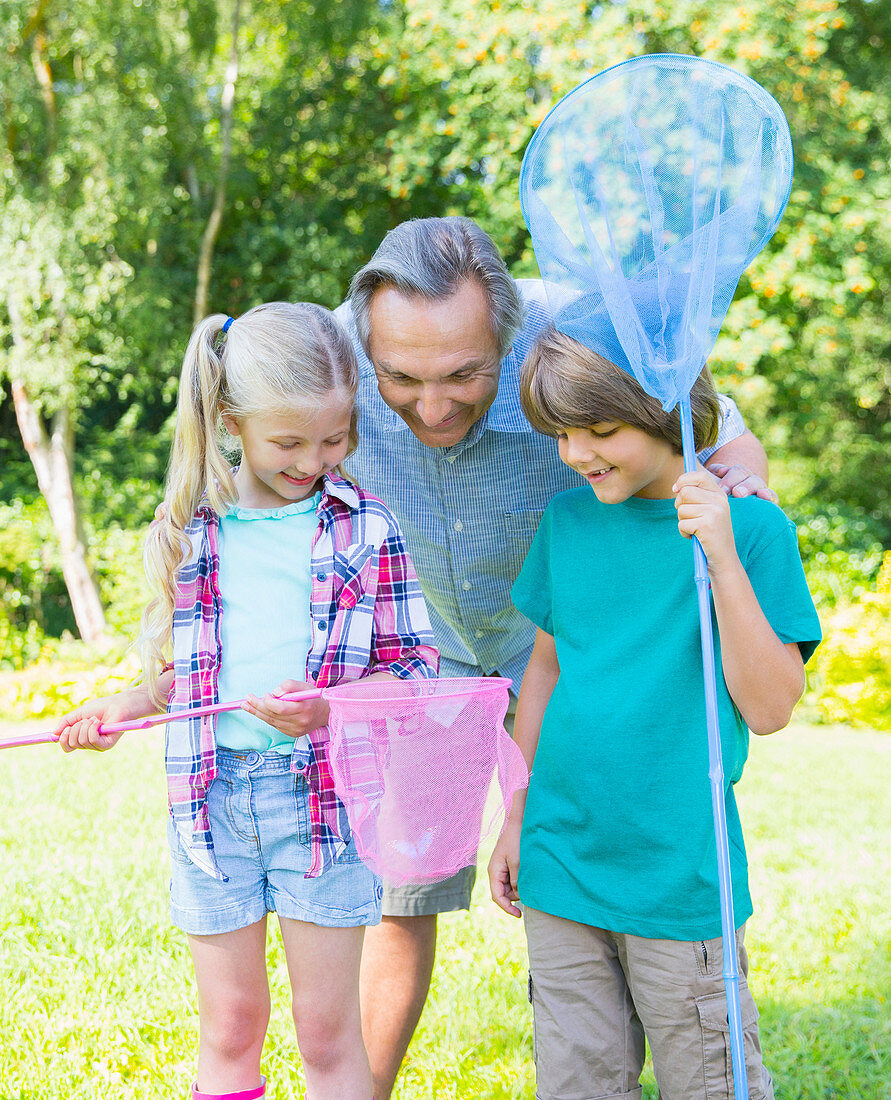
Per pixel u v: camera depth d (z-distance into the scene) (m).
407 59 13.27
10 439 17.06
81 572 13.11
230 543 2.25
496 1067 2.85
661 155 1.98
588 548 2.27
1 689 9.98
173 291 13.89
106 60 12.62
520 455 2.58
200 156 13.69
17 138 12.78
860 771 6.75
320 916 2.15
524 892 2.20
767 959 3.55
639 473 2.11
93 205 12.35
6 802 5.40
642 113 1.98
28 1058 2.77
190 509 2.25
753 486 2.18
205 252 13.62
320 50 14.35
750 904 2.13
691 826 2.05
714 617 2.08
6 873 4.15
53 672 10.47
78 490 13.44
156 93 12.84
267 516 2.25
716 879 2.04
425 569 2.77
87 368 13.21
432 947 2.67
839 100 12.91
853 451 16.12
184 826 2.15
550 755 2.21
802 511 13.13
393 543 2.30
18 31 12.16
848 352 14.71
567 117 2.02
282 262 15.13
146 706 2.28
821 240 12.55
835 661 9.22
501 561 2.70
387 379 2.26
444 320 2.15
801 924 3.86
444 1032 3.02
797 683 1.99
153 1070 2.75
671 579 2.15
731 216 1.97
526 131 12.42
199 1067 2.22
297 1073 2.73
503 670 2.89
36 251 12.02
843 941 3.72
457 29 12.50
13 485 15.60
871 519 13.19
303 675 2.20
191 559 2.23
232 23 13.64
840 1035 3.08
